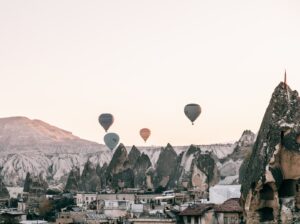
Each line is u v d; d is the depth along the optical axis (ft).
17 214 593.83
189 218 386.32
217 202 408.26
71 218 562.25
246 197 157.48
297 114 155.22
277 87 159.84
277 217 154.20
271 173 152.15
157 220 446.19
